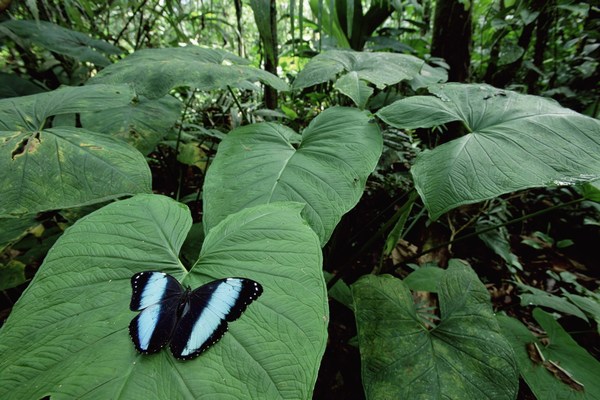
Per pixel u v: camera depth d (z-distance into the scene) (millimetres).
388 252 545
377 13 1025
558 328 454
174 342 206
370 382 345
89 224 292
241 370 198
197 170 935
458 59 998
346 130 464
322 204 374
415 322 399
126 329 218
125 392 186
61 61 853
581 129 369
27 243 498
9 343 210
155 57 562
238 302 224
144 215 309
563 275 756
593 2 1094
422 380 343
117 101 445
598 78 1128
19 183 319
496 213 843
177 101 627
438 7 991
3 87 647
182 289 233
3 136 355
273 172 411
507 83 1240
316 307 230
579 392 374
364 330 385
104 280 251
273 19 678
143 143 533
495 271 789
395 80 534
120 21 1255
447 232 780
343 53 643
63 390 186
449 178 336
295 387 192
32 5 633
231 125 927
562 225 954
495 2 1307
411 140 832
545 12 1117
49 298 235
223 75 492
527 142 359
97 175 346
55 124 587
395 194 792
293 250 273
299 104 1059
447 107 433
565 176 321
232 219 315
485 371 349
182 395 187
